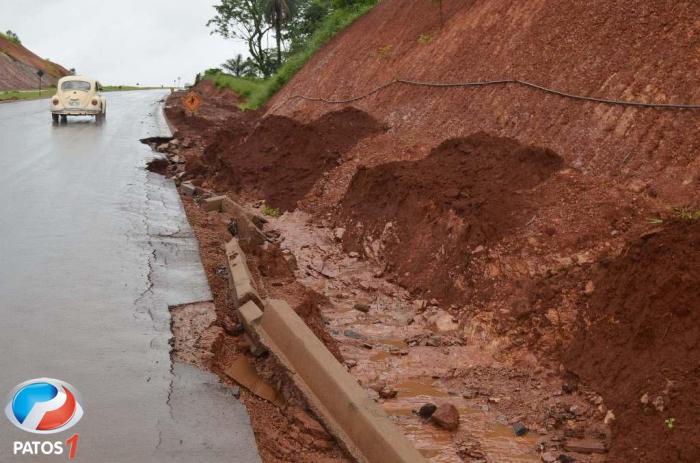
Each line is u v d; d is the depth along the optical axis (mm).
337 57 21281
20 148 18125
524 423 5746
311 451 4770
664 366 5293
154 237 9734
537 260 7633
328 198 13391
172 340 6145
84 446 4367
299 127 16078
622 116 8727
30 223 9992
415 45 16109
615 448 5074
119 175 14750
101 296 7152
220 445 4523
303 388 5219
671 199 7344
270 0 50125
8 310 6602
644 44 9336
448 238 9070
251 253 9578
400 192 10680
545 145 9461
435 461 5086
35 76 76438
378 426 4508
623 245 7094
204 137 23484
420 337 7566
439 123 12508
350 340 7473
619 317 6215
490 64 12281
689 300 5516
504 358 6992
